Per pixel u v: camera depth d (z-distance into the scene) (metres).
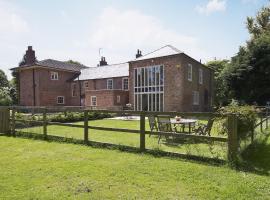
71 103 33.69
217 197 3.76
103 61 37.25
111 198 3.75
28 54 32.34
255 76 25.89
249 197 3.74
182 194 3.88
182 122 8.91
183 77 22.19
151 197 3.78
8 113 10.45
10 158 6.11
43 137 9.11
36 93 30.69
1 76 50.97
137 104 25.33
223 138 5.57
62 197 3.79
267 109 12.58
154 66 23.97
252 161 5.68
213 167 5.25
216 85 40.59
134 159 5.96
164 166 5.35
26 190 4.06
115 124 15.22
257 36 31.38
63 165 5.45
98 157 6.18
